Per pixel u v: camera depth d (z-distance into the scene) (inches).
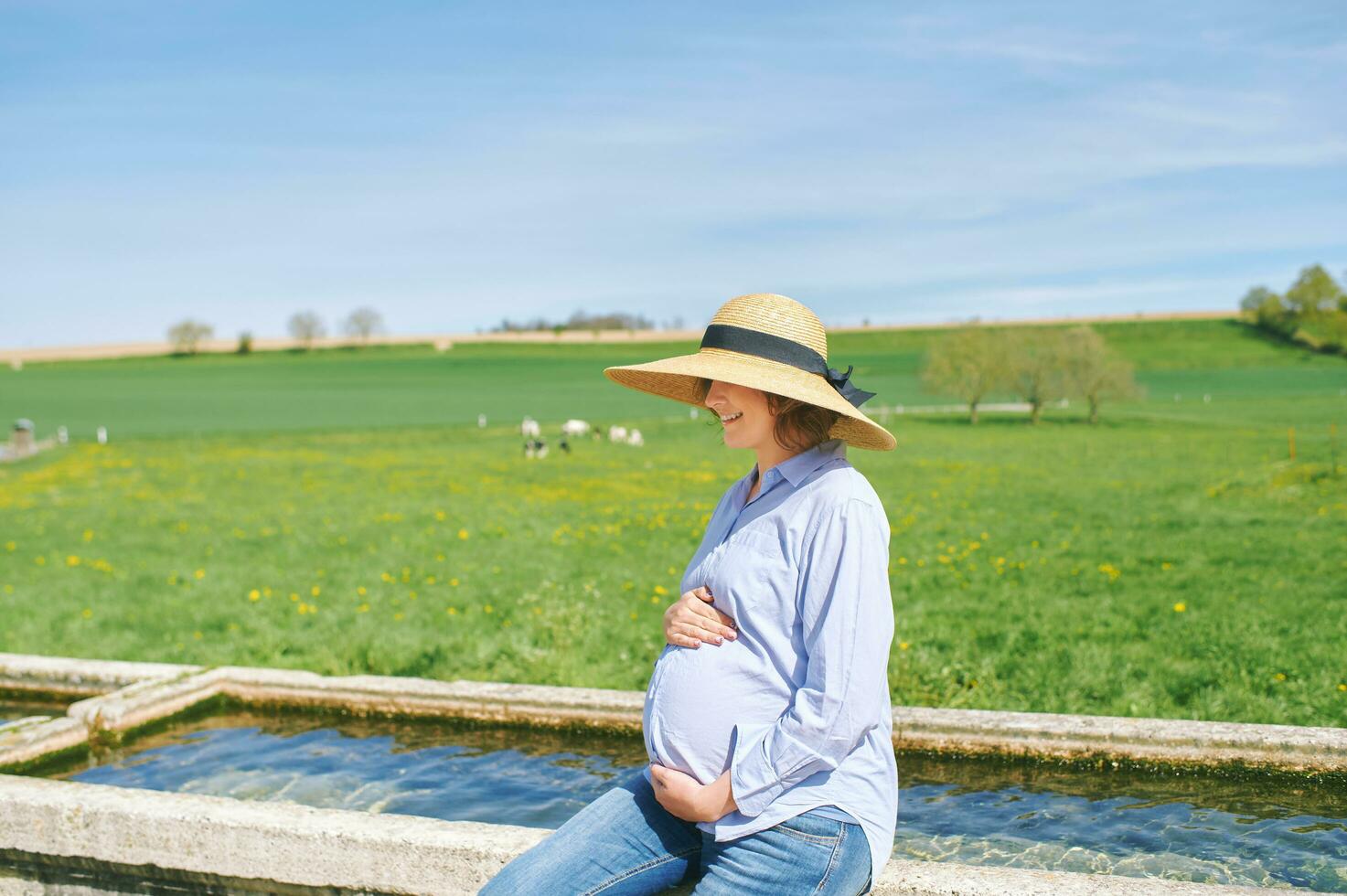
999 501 767.7
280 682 238.4
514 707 219.9
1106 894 104.2
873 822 90.3
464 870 122.3
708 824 93.3
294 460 1295.5
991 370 2134.6
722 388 100.0
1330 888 142.8
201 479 1045.2
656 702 97.3
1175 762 180.1
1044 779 183.9
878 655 86.4
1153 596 376.5
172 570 489.7
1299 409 2300.7
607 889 94.6
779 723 87.0
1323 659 268.1
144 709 223.9
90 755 214.8
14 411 2527.1
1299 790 173.2
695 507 759.1
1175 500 749.3
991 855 156.6
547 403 2839.6
